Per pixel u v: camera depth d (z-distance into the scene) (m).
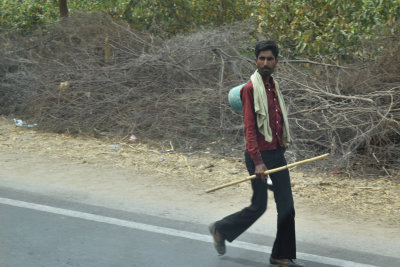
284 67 17.58
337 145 14.24
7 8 27.69
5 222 9.40
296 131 14.98
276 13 20.88
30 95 19.20
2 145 15.22
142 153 14.70
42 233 8.93
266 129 7.24
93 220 9.62
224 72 18.20
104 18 21.64
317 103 15.46
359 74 15.70
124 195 11.19
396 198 11.23
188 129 16.00
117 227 9.31
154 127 16.30
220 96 16.50
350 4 19.20
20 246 8.36
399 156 13.84
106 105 17.75
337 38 18.88
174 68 18.11
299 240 8.89
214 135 15.76
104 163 13.66
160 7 25.25
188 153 14.73
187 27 25.38
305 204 10.79
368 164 13.56
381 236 9.10
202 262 7.95
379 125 13.77
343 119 14.36
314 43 19.20
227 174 12.95
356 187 11.99
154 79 18.25
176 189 11.70
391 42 16.56
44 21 27.86
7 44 21.50
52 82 19.05
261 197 7.55
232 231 7.77
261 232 9.23
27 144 15.40
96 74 18.61
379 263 7.99
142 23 25.47
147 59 18.42
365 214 10.24
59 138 16.23
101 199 10.88
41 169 13.01
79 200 10.76
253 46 20.28
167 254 8.23
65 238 8.74
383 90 15.09
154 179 12.43
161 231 9.17
